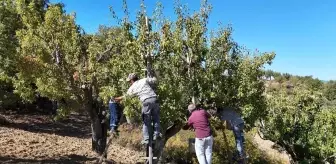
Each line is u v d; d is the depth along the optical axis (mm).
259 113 13383
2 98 25078
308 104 28781
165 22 12250
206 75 12523
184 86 12445
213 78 12555
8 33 20047
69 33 14711
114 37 14672
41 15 15734
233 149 19344
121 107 12672
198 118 10703
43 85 14719
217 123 13938
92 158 16297
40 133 24578
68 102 16391
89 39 16047
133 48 11781
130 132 25734
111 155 19766
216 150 19641
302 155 28844
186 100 12633
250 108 12570
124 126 26531
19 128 25812
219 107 12570
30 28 14289
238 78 12625
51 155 16266
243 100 12773
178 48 11883
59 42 14469
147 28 11625
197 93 12562
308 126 28562
